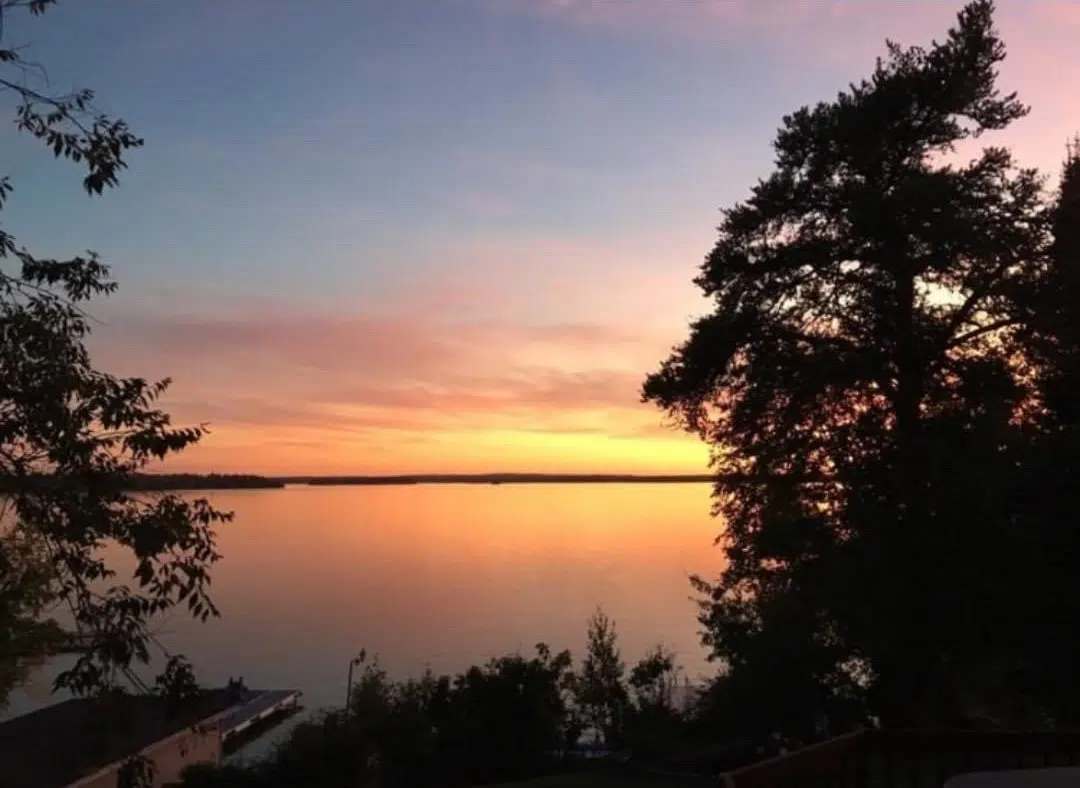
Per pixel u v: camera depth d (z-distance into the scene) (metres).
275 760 20.16
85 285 6.36
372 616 60.97
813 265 18.33
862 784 8.34
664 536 121.38
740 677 19.03
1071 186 16.83
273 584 77.62
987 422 14.72
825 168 18.50
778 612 18.52
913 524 14.54
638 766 17.30
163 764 24.14
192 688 6.06
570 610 59.09
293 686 45.84
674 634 47.91
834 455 17.41
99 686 5.77
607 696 20.47
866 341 17.88
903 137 18.28
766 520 18.55
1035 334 16.38
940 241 16.23
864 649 15.97
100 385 6.01
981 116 18.53
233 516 6.36
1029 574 13.29
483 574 81.44
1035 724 16.05
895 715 15.62
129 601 5.86
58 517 5.84
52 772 19.11
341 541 119.44
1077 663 13.14
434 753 18.67
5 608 6.43
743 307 18.92
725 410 19.81
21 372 5.83
